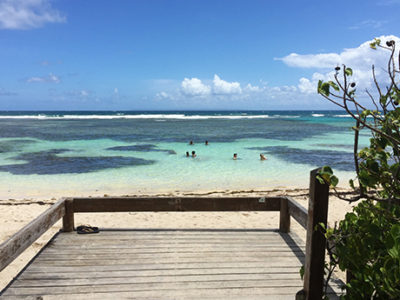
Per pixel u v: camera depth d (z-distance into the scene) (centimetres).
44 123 5012
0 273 521
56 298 330
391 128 204
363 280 219
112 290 345
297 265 403
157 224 785
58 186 1183
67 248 449
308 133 3547
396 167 203
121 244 464
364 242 216
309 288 263
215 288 351
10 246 330
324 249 258
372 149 210
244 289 349
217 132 3606
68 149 2153
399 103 203
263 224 787
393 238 182
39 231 404
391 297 185
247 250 447
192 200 509
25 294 336
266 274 381
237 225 779
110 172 1433
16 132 3375
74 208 510
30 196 1053
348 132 3712
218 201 511
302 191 1095
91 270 387
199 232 515
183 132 3575
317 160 1766
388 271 183
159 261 412
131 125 4725
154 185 1202
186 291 345
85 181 1262
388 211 206
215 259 419
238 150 2148
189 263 407
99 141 2639
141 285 355
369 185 208
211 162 1697
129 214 868
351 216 235
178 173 1417
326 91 203
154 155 1920
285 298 332
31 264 400
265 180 1294
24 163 1636
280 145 2439
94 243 467
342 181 1259
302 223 435
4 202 962
